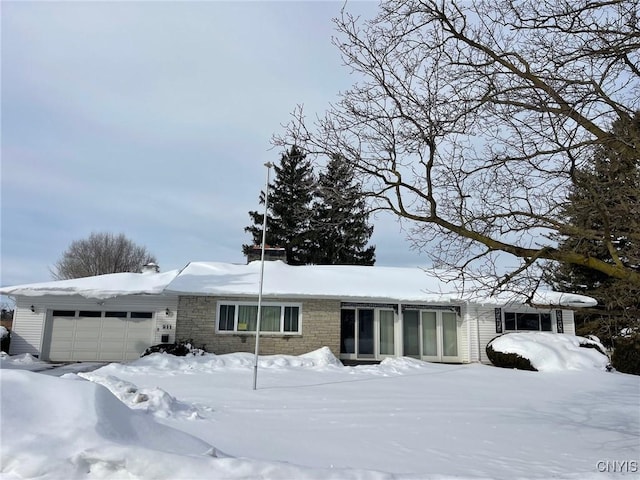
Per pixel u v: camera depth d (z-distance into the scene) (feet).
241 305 66.54
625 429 31.86
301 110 20.88
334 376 52.11
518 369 59.98
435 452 24.56
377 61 20.56
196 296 65.77
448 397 41.52
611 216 20.13
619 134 19.66
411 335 70.33
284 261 84.33
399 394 42.14
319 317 67.15
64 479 11.60
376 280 74.28
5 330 66.13
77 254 163.12
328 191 21.03
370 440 26.30
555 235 21.83
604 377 54.19
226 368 55.31
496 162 21.06
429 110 20.22
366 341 69.31
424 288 71.10
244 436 24.94
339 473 13.11
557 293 70.03
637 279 18.95
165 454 12.43
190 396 37.37
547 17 20.54
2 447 12.12
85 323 67.67
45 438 12.69
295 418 31.07
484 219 20.99
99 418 14.30
